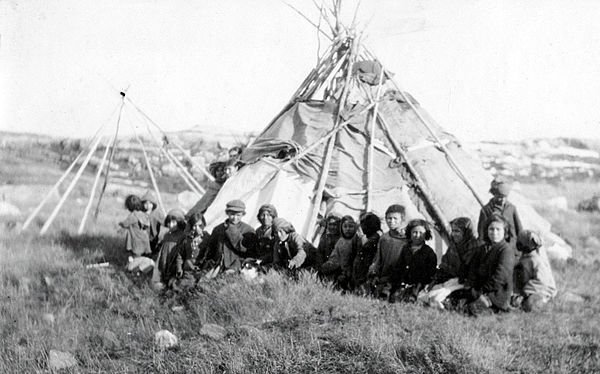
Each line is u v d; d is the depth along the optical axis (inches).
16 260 335.9
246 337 205.2
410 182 327.6
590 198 597.6
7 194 594.2
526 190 636.7
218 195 335.9
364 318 220.5
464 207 318.7
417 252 252.5
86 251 365.7
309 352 194.2
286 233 273.6
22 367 196.4
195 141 777.6
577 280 299.3
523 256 257.4
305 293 243.1
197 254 280.8
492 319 226.2
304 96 382.6
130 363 199.8
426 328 209.9
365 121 347.9
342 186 325.4
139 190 682.8
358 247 266.5
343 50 387.2
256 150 347.6
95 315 247.9
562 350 196.4
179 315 240.7
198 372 187.8
